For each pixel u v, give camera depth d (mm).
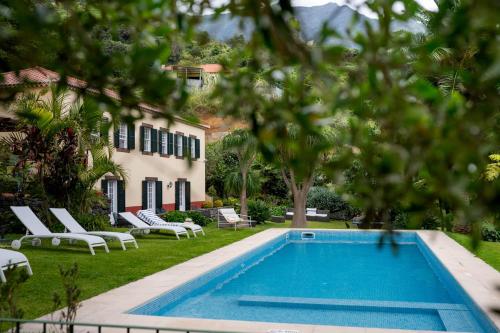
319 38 799
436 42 808
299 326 6363
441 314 8047
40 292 7984
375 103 793
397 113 754
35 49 1004
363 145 808
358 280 12430
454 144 721
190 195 29078
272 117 897
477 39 759
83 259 11727
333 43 798
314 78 814
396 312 8508
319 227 24094
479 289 8930
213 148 34719
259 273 13289
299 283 11992
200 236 18453
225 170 34062
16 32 973
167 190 26203
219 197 34562
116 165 16938
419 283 12047
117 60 961
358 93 804
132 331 6109
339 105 809
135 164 22875
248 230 21391
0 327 4961
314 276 12914
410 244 19266
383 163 759
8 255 9055
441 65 845
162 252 13430
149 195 24875
